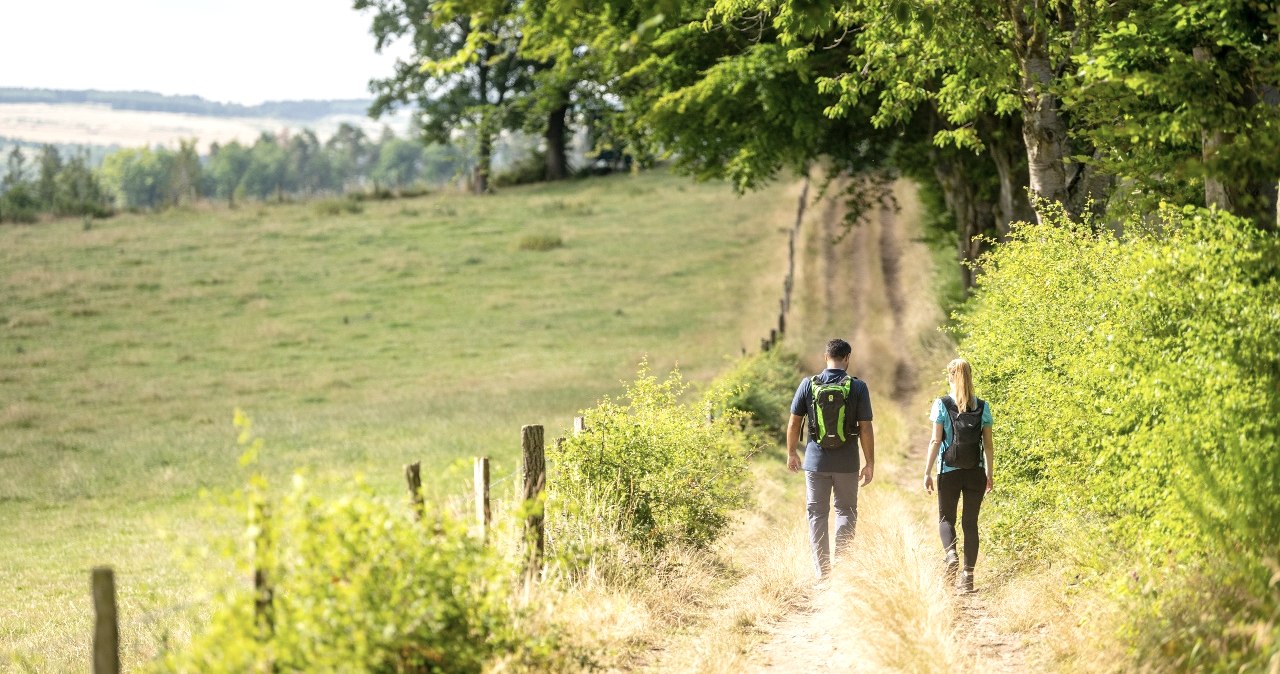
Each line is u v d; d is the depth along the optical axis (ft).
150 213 639.76
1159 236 88.53
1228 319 57.93
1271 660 40.83
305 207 637.30
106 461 209.15
